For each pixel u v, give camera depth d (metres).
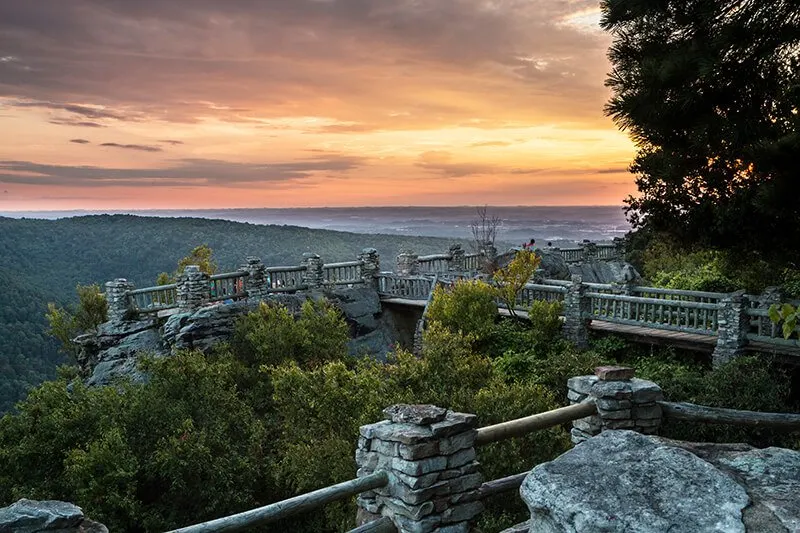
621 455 3.26
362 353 24.48
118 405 15.36
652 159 9.57
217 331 21.42
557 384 15.11
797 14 7.43
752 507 2.71
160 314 22.97
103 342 22.28
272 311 21.19
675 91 8.17
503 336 19.56
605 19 8.89
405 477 5.00
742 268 11.79
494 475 9.35
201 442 13.99
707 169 9.09
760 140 7.68
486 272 27.61
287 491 15.30
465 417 5.27
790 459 3.21
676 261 26.20
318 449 12.36
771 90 8.12
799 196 7.68
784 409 12.45
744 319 15.41
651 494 2.85
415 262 28.02
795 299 15.87
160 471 14.08
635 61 8.91
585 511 2.74
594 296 18.94
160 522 13.31
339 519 10.95
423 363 13.70
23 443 13.95
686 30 8.52
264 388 19.22
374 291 26.95
